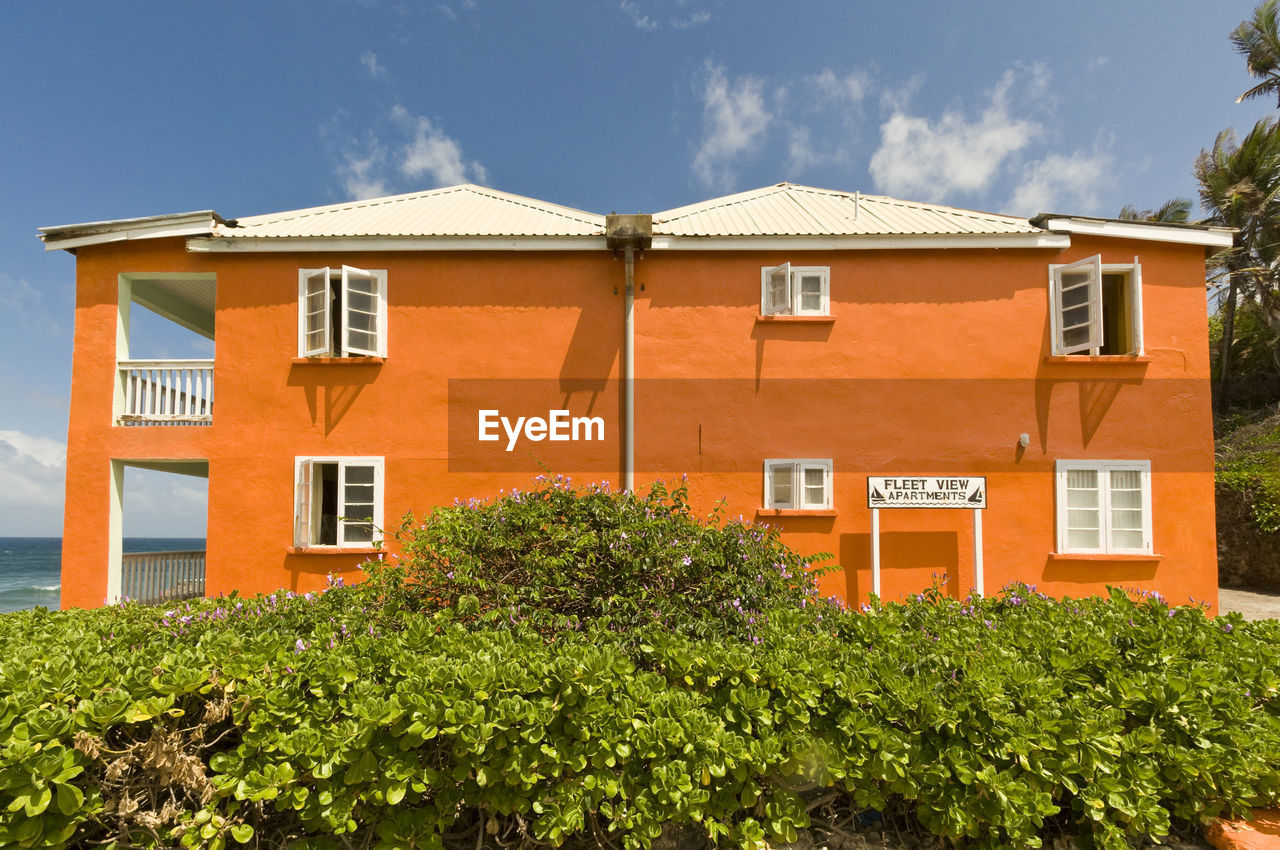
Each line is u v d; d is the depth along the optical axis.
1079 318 8.17
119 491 8.33
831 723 3.07
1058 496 8.09
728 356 8.34
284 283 8.37
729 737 2.86
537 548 4.35
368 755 2.73
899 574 8.02
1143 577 7.94
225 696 2.95
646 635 3.59
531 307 8.41
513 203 10.23
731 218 9.18
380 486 8.12
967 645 3.51
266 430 8.20
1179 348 8.24
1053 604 4.72
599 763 2.80
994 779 2.77
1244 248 23.27
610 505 4.71
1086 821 3.12
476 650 3.27
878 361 8.32
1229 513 14.55
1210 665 3.45
